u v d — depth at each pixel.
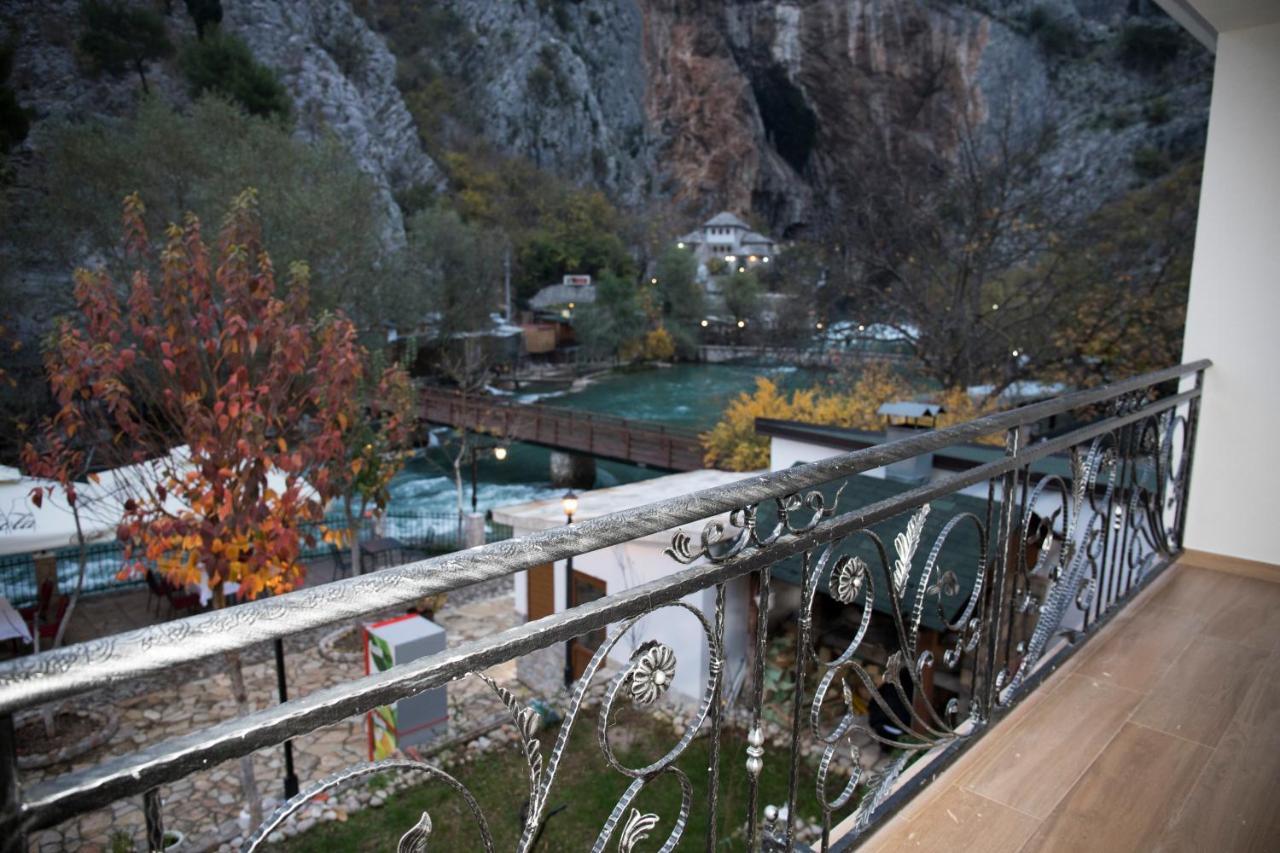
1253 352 3.15
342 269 23.95
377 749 7.12
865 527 1.42
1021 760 1.89
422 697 6.93
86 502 6.54
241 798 6.50
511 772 6.49
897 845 1.57
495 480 23.48
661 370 44.91
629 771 1.07
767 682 7.24
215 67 37.03
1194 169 14.27
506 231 54.84
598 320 45.12
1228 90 3.14
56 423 6.20
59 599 10.02
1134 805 1.71
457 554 0.77
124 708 8.05
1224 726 2.05
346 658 9.45
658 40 72.38
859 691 6.44
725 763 6.35
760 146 69.62
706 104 70.62
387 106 55.44
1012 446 1.90
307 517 5.60
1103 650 2.52
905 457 1.45
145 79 36.28
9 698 0.49
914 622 1.66
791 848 1.41
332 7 53.06
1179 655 2.48
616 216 63.88
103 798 0.56
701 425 28.61
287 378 5.70
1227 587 3.06
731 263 56.44
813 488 1.31
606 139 71.12
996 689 2.05
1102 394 2.28
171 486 5.45
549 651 8.61
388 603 0.70
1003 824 1.64
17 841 0.52
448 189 57.66
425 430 24.89
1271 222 3.06
